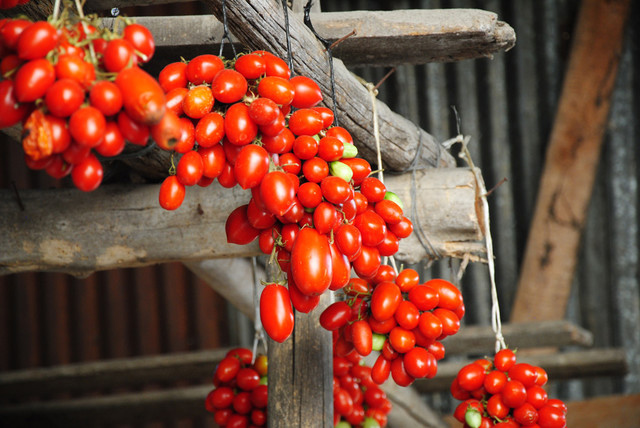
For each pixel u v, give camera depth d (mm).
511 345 2449
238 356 1467
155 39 1292
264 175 1014
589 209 3322
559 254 3086
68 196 1402
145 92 907
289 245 1053
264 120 999
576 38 3051
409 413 2260
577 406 2588
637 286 3320
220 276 1708
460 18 1258
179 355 2596
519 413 1178
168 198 1019
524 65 3314
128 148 1330
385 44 1293
